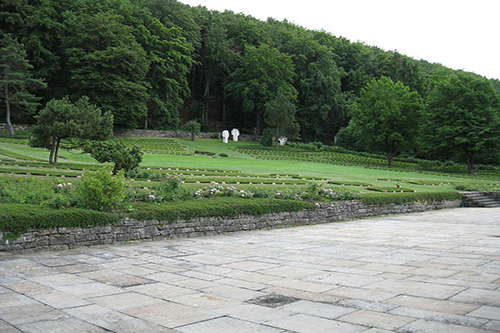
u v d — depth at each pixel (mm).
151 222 8992
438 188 24219
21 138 40531
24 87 45250
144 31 58188
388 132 49750
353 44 90688
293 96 65812
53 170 18766
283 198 13344
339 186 21297
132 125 54281
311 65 71688
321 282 5262
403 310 4070
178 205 10000
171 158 33938
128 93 51938
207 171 25406
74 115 22375
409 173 37062
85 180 8727
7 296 4492
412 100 51969
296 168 33906
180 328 3553
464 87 44156
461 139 42250
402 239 9281
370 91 55875
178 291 4793
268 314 3949
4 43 44812
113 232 8375
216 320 3768
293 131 58250
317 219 12984
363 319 3791
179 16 67000
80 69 48875
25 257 6742
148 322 3703
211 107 78750
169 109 63125
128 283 5152
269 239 9320
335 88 73500
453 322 3689
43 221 7328
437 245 8344
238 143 59062
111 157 17766
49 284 5031
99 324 3639
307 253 7453
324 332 3447
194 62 68562
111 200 8805
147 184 15625
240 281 5312
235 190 13273
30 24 49375
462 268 6082
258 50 66750
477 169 48969
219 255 7227
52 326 3570
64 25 51562
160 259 6816
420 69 82062
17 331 3438
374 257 7039
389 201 16000
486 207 20203
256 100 68562
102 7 57000
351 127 64688
